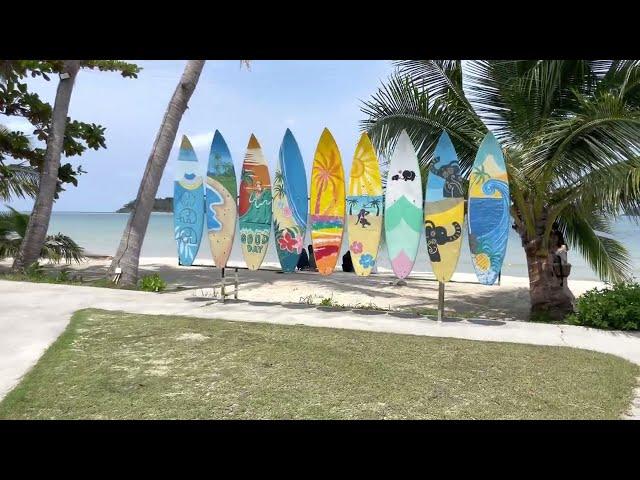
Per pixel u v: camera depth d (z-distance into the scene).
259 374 4.55
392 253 7.46
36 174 13.01
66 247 12.64
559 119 7.85
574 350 5.58
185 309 7.59
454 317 7.46
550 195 8.12
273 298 9.73
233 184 8.31
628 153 6.82
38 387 4.13
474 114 8.53
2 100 11.42
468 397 4.12
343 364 4.87
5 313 6.76
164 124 10.70
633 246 22.84
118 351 5.17
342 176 7.70
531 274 8.21
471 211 7.07
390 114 8.48
